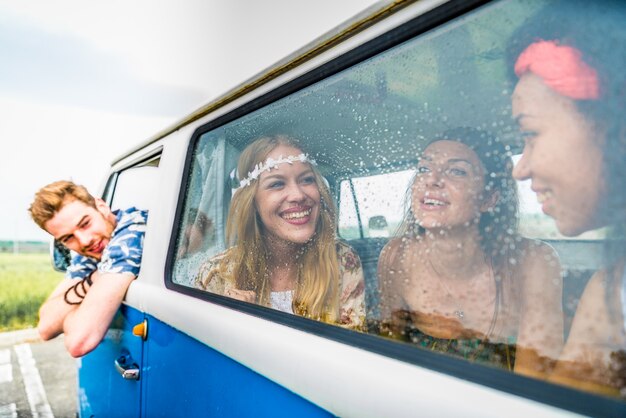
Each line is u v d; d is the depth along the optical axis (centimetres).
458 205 86
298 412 85
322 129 117
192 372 125
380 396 69
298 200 117
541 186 75
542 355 70
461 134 87
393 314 91
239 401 103
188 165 160
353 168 113
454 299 84
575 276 72
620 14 66
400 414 66
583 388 58
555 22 71
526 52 75
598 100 68
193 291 140
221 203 142
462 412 60
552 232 75
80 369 255
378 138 105
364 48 92
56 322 188
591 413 54
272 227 121
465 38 79
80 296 192
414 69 88
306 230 116
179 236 157
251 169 129
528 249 78
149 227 177
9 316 727
